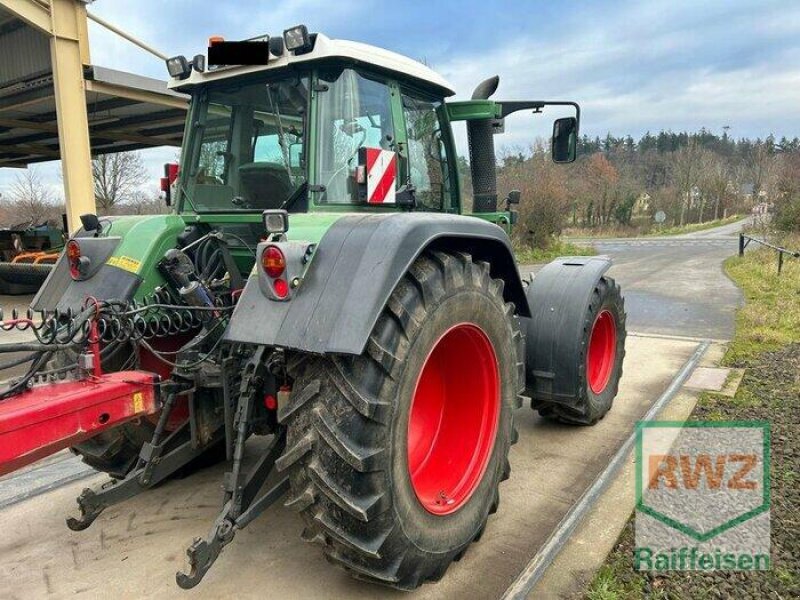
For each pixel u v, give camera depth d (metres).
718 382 5.02
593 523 2.91
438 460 2.71
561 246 24.20
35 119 12.41
